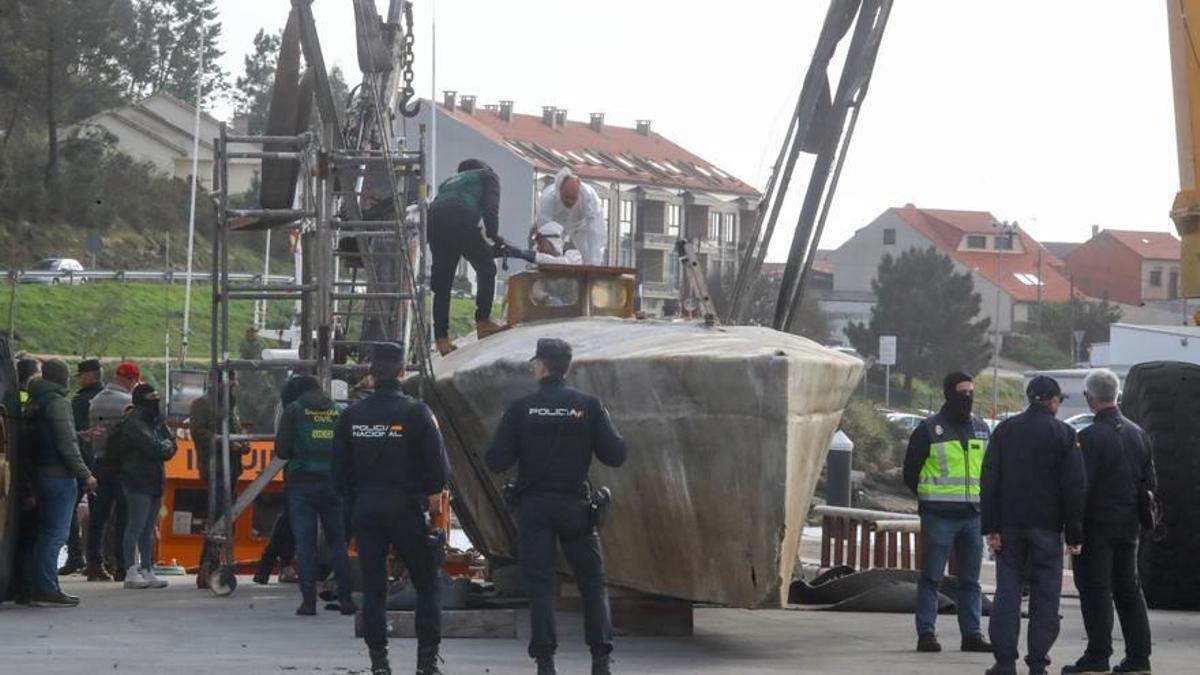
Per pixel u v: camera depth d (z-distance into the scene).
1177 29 45.06
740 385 35.06
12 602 46.09
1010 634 34.28
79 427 55.44
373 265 53.44
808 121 51.16
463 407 42.69
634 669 34.25
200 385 64.19
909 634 42.88
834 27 50.47
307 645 37.72
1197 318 46.81
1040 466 34.25
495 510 44.62
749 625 44.59
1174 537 47.31
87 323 184.75
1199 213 44.94
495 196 46.78
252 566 52.19
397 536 31.38
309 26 52.28
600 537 39.22
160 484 51.53
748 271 51.78
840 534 59.94
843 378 37.91
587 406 31.30
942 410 39.75
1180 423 46.81
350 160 50.34
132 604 46.75
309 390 44.53
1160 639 42.44
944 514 39.22
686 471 36.47
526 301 45.91
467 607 43.16
